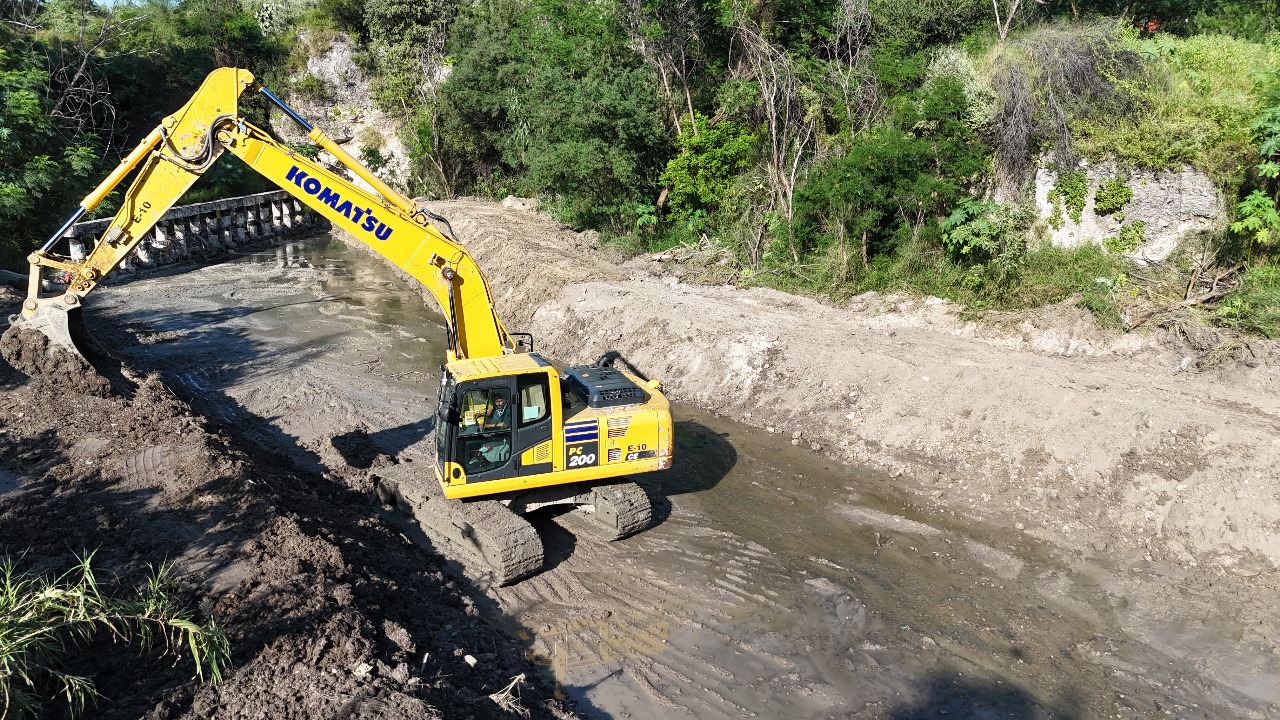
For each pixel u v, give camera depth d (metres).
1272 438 9.95
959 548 10.13
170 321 19.94
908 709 7.41
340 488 11.31
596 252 23.75
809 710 7.40
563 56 25.73
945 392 12.72
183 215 27.56
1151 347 13.37
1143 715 7.32
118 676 6.45
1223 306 13.39
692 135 22.89
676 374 15.68
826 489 11.76
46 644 6.44
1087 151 15.66
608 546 10.22
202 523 8.87
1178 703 7.46
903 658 8.11
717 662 8.05
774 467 12.48
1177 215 14.95
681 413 14.66
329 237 33.69
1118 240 15.57
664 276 20.34
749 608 8.93
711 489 11.78
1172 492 10.08
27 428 11.14
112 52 37.06
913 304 15.89
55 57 31.86
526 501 10.20
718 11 22.86
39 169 22.75
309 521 9.27
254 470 10.49
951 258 16.91
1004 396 12.16
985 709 7.41
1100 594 9.12
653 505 11.30
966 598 9.10
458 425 9.22
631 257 23.00
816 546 10.23
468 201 35.94
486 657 7.82
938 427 12.43
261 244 31.67
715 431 13.84
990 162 16.92
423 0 39.56
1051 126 15.88
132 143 35.69
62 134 27.17
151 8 40.09
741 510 11.16
